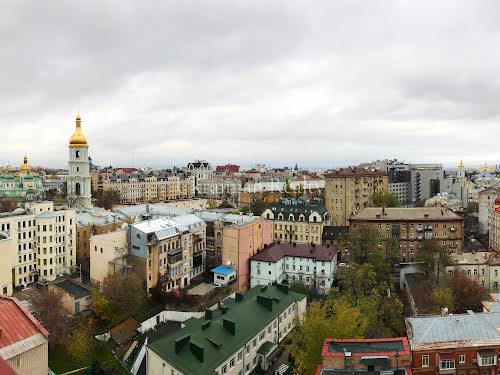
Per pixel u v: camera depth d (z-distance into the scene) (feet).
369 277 317.63
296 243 457.68
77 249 431.84
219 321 246.47
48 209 396.98
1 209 560.20
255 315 266.77
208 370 207.82
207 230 425.69
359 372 156.46
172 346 218.59
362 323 244.22
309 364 214.90
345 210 624.59
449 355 179.63
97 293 309.42
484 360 178.60
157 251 349.00
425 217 457.68
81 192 616.39
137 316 313.94
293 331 277.44
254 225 412.77
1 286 319.68
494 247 507.30
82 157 617.62
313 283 395.75
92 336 278.05
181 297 349.20
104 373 247.70
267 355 252.42
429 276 364.58
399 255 437.58
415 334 188.55
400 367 157.58
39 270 376.68
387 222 459.32
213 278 399.24
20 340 153.69
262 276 391.24
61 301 288.92
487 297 312.50
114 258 339.98
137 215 508.53
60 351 266.16
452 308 295.89
